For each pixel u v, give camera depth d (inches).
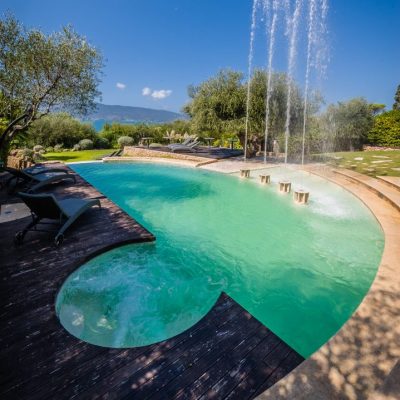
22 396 83.7
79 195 320.5
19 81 339.9
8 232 209.2
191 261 194.4
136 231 213.2
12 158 513.0
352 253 202.7
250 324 114.1
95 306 142.2
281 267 188.4
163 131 1166.3
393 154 613.0
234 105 619.5
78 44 362.6
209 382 88.1
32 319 117.3
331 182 398.9
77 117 404.8
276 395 79.6
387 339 99.8
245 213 300.7
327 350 95.3
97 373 91.3
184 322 132.8
